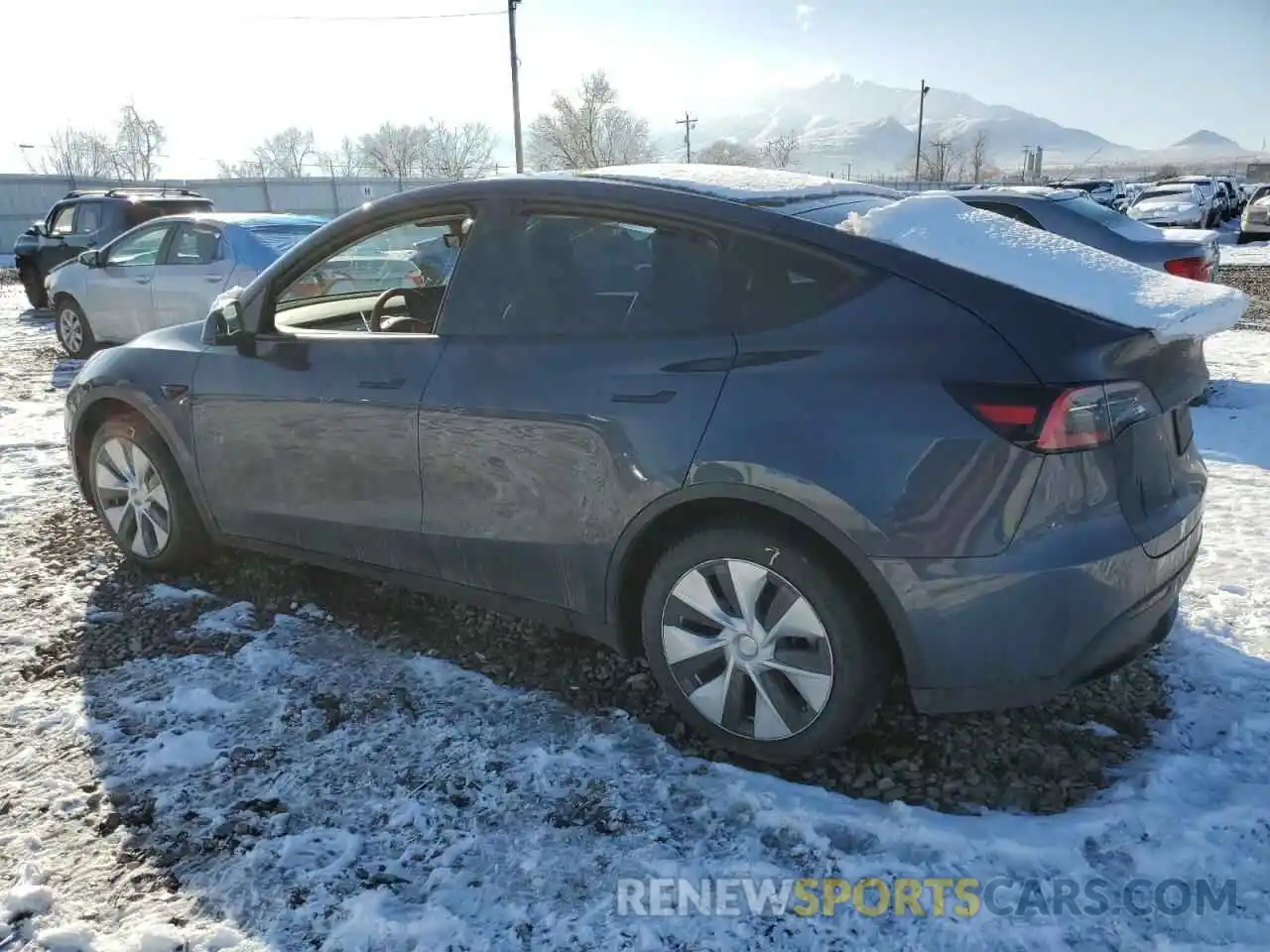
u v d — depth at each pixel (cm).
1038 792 265
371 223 349
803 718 266
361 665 342
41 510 514
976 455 237
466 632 368
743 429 258
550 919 223
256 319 375
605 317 294
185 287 895
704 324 278
